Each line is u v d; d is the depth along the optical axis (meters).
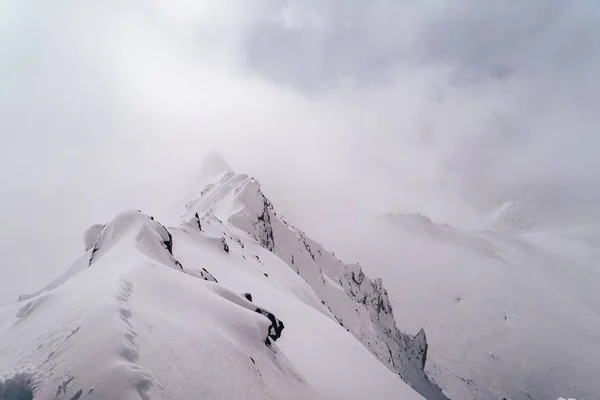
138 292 16.66
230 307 20.56
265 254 83.62
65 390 10.52
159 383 11.38
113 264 20.72
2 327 25.92
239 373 15.23
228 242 70.44
